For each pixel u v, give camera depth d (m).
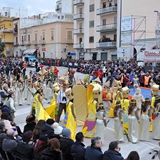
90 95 11.92
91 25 50.97
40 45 65.81
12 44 80.19
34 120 8.27
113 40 46.31
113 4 45.81
